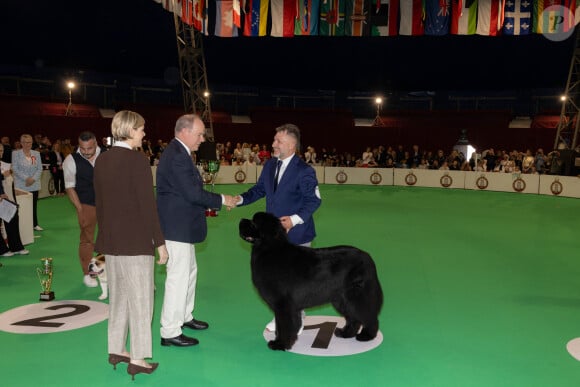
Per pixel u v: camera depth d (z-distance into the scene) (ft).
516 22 53.78
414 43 107.65
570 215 42.80
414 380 12.43
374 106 116.88
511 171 63.52
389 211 44.19
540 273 23.29
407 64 109.81
